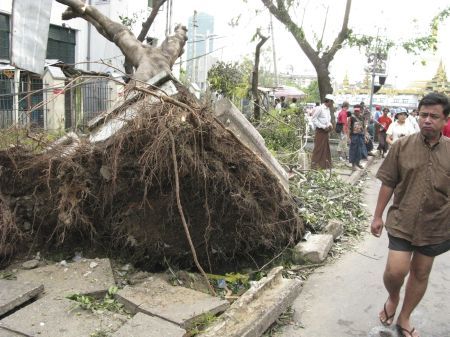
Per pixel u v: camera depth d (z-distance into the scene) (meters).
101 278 4.04
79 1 8.24
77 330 3.24
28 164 4.64
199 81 19.22
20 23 8.56
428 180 3.29
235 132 5.07
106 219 4.61
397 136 11.32
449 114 3.27
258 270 4.88
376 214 3.60
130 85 4.94
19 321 3.29
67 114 7.76
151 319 3.40
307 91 39.25
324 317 4.03
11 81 10.72
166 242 4.57
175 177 4.06
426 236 3.33
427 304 4.34
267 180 4.92
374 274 5.04
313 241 5.54
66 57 18.86
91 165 4.58
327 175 9.88
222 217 4.63
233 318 3.55
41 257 4.59
